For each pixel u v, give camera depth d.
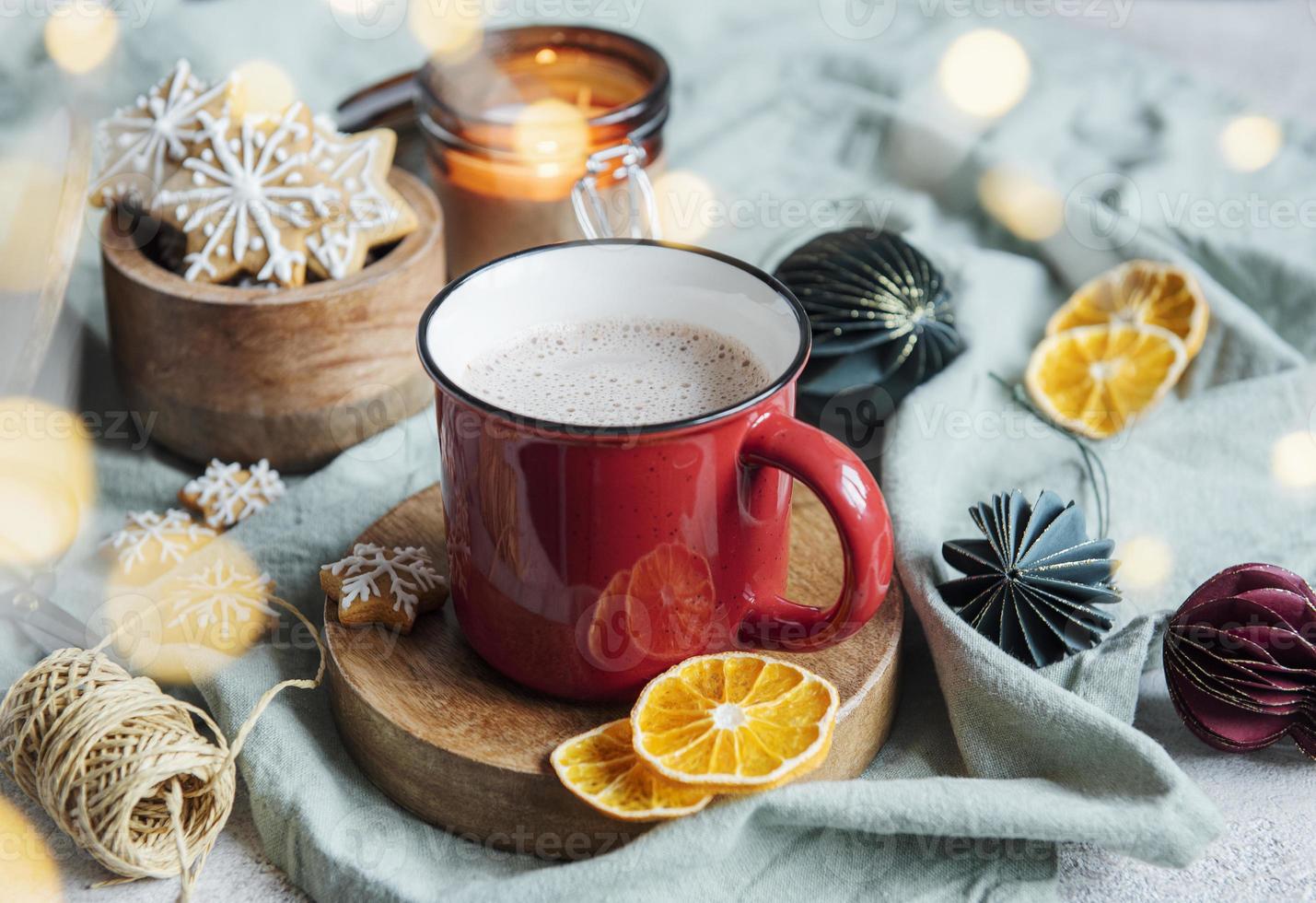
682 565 0.49
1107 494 0.61
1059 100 0.80
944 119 0.80
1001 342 0.68
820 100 0.80
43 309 0.56
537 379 0.51
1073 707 0.51
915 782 0.50
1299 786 0.53
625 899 0.48
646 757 0.48
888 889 0.50
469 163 0.65
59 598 0.58
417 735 0.50
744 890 0.50
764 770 0.48
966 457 0.63
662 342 0.53
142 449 0.64
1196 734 0.54
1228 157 0.77
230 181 0.60
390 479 0.61
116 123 0.61
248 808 0.53
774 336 0.51
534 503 0.48
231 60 0.76
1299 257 0.70
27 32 0.73
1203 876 0.51
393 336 0.61
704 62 0.84
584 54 0.70
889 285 0.64
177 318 0.59
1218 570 0.59
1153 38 0.90
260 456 0.62
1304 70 0.87
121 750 0.49
